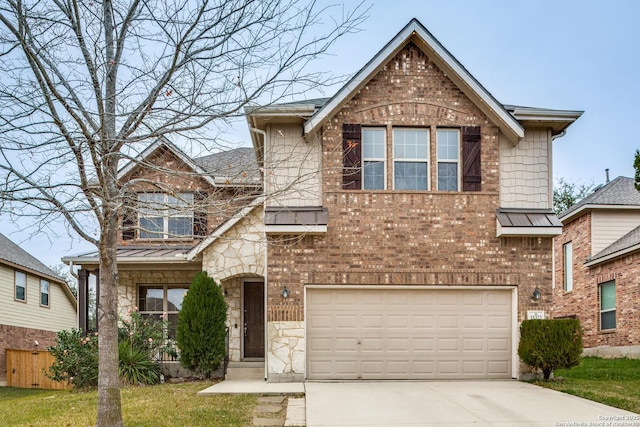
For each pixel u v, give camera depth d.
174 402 11.34
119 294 17.61
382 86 14.64
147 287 17.88
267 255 14.12
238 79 8.56
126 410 10.60
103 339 8.73
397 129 14.70
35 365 21.42
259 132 14.41
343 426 9.50
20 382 21.52
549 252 14.48
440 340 14.30
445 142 14.77
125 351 14.47
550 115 14.56
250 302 17.23
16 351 21.81
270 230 13.72
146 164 8.39
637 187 13.29
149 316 17.12
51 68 8.04
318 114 13.91
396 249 14.24
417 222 14.34
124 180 16.11
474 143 14.62
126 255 16.69
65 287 28.20
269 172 10.98
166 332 16.20
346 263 14.12
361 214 14.27
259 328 17.16
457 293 14.48
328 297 14.29
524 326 13.85
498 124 14.66
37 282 25.72
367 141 14.63
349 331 14.21
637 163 13.17
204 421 9.77
